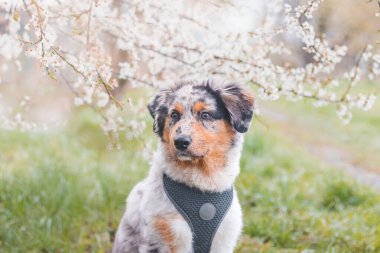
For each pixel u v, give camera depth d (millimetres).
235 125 4387
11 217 6305
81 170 8078
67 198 6742
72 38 5211
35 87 8953
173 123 4348
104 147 9961
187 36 5633
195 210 4324
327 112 17922
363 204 7613
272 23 5445
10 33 4996
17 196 6652
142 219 4418
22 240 5883
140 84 5750
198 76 5461
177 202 4312
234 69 5363
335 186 7891
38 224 6191
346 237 6152
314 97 5262
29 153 9328
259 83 5289
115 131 5750
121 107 4113
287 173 9516
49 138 10141
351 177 9391
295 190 8180
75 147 9953
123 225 4801
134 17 5398
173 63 5789
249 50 5453
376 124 15906
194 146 4172
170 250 4336
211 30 5438
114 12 5457
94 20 5016
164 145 4457
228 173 4477
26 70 9000
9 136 10000
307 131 15688
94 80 4465
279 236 6227
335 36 6484
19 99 8734
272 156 10750
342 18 6418
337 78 5387
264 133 12570
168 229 4289
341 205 7566
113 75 6148
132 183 7641
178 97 4379
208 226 4352
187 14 5551
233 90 4574
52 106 10047
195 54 5520
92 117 10961
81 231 6207
